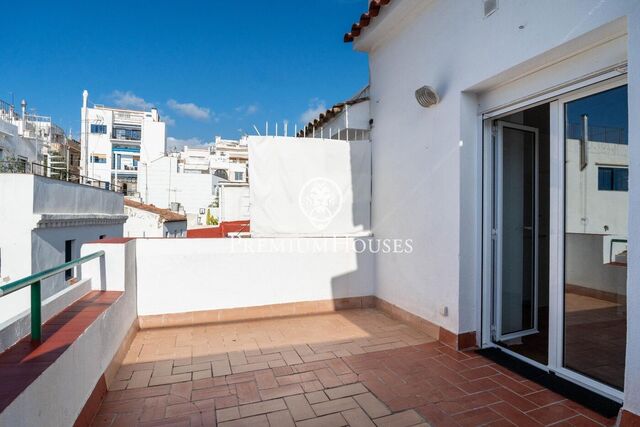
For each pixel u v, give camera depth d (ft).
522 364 11.09
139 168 108.47
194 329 14.46
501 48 10.25
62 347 6.57
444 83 12.70
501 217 12.66
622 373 9.10
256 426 8.01
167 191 109.29
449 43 12.44
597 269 9.46
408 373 10.59
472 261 12.39
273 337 13.58
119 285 11.51
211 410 8.63
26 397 4.95
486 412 8.55
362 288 17.71
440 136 12.98
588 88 9.16
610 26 7.73
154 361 11.35
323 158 17.10
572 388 9.53
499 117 12.03
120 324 11.03
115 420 8.15
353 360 11.51
